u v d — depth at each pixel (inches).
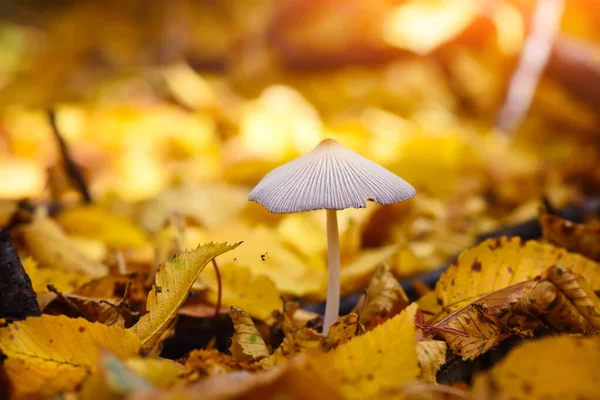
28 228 9.8
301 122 18.2
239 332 7.2
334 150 7.2
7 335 6.7
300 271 10.0
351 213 11.8
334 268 7.6
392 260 9.9
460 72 23.0
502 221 12.5
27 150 21.9
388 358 6.4
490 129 21.5
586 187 16.5
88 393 6.0
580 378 6.1
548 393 6.1
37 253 9.7
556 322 7.4
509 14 20.2
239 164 16.8
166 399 5.7
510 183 15.6
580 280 7.3
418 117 21.7
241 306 8.5
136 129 22.0
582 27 21.3
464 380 7.3
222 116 22.3
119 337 6.8
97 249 11.1
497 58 21.5
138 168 19.1
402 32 22.7
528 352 6.2
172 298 7.3
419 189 15.8
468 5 21.1
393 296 8.0
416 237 11.6
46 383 6.5
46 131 22.4
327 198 6.9
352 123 18.3
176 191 14.5
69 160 13.5
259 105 20.6
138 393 5.7
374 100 23.0
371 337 6.4
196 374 6.3
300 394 5.9
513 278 7.9
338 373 6.3
